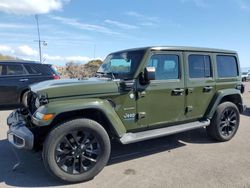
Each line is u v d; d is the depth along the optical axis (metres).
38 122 3.92
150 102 4.89
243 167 4.66
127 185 4.05
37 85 4.64
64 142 4.06
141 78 4.74
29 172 4.49
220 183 4.08
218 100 5.86
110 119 4.36
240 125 7.68
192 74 5.48
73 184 4.11
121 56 5.17
